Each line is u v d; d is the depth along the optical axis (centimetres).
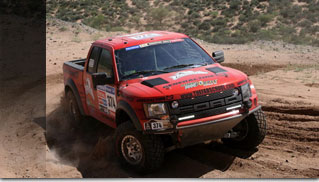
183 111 483
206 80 509
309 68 1210
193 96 487
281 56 1547
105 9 4934
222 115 495
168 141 558
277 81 1013
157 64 576
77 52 1744
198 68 565
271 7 4088
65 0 5628
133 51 593
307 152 542
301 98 792
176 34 645
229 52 1700
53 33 2341
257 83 1007
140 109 494
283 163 513
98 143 625
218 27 3622
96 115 664
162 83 512
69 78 762
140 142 500
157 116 483
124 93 528
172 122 475
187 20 4109
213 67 568
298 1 4222
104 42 646
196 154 576
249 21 3697
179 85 500
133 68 572
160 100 482
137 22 4078
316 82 958
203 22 3875
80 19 4588
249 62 1448
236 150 578
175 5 4975
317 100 758
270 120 686
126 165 534
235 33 3164
